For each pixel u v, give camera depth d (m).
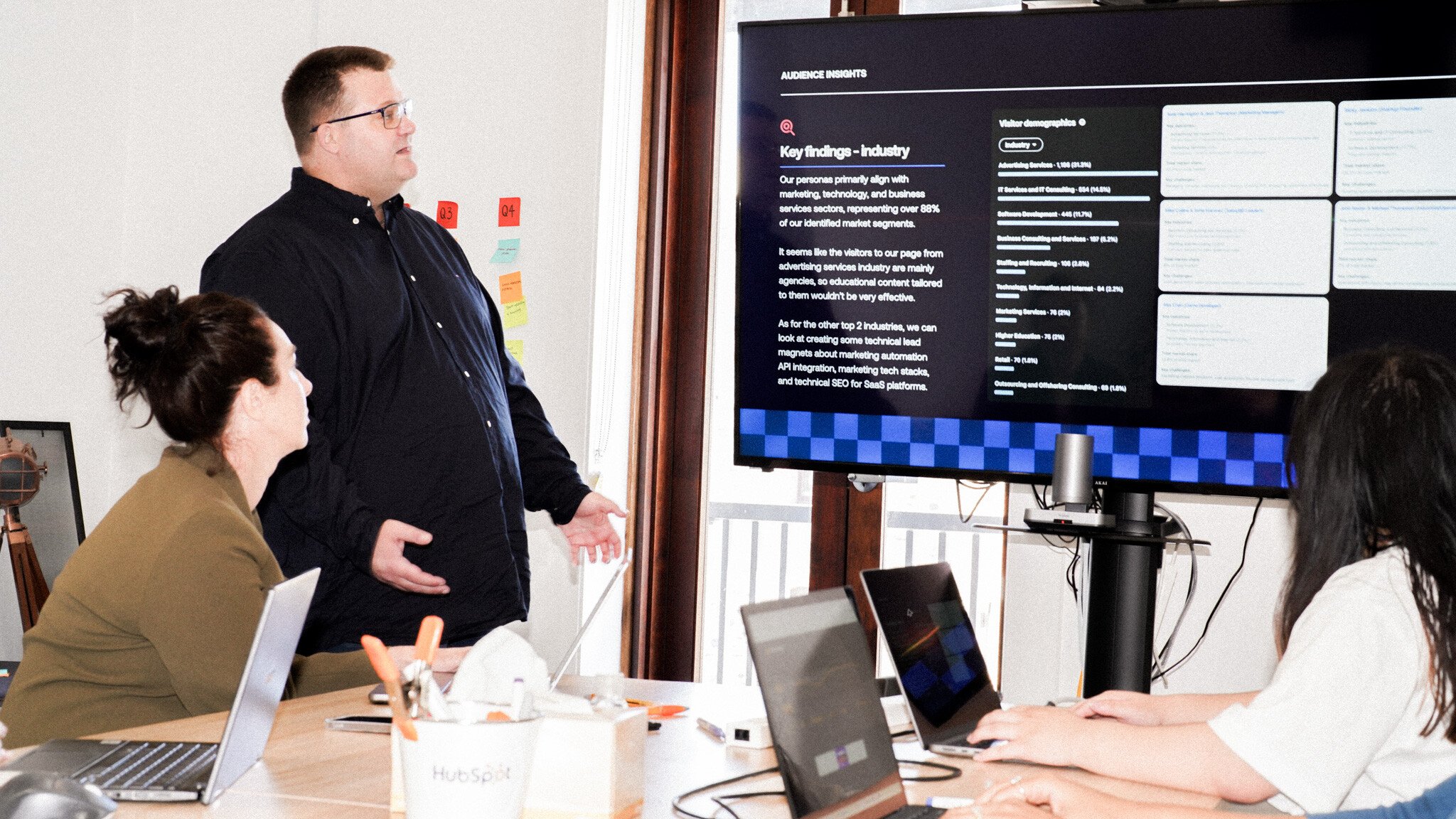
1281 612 1.48
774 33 3.06
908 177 3.00
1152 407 2.87
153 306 1.61
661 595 3.84
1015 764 1.53
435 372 2.46
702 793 1.31
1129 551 2.79
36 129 3.44
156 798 1.16
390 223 2.56
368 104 2.44
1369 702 1.29
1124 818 1.22
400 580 2.17
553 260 3.56
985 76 2.94
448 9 3.68
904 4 3.66
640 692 1.89
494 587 2.46
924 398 3.02
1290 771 1.30
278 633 1.25
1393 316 2.72
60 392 3.50
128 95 3.81
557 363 3.55
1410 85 2.68
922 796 1.36
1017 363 2.96
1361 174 2.72
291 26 3.77
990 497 3.55
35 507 3.34
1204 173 2.81
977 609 3.55
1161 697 1.71
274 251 2.34
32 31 3.43
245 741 1.24
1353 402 1.39
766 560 3.79
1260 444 2.81
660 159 3.78
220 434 1.62
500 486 2.50
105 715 1.52
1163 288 2.85
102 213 3.70
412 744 0.99
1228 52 2.78
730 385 3.81
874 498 3.65
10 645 3.22
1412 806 1.20
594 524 2.69
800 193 3.08
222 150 3.78
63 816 1.01
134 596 1.49
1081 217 2.89
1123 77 2.85
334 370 2.35
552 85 3.58
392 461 2.39
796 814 1.11
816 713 1.22
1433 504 1.33
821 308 3.08
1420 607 1.29
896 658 1.59
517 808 1.00
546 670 1.21
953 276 2.99
